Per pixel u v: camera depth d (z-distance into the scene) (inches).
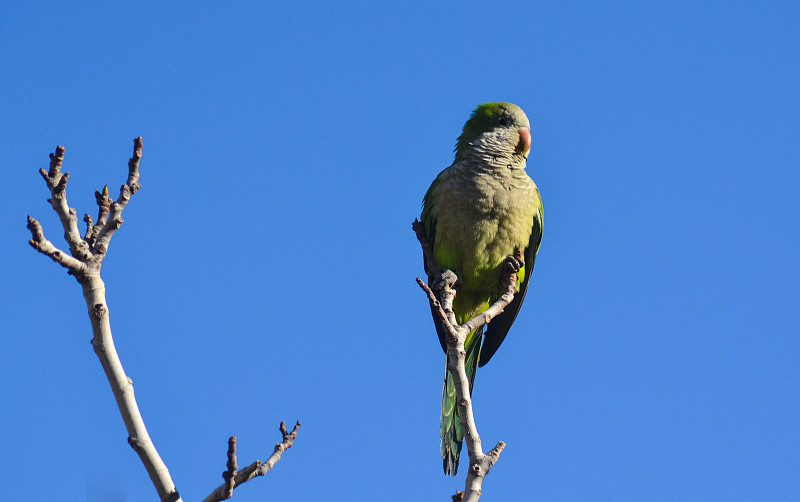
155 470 238.4
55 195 239.1
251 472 257.4
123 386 240.5
